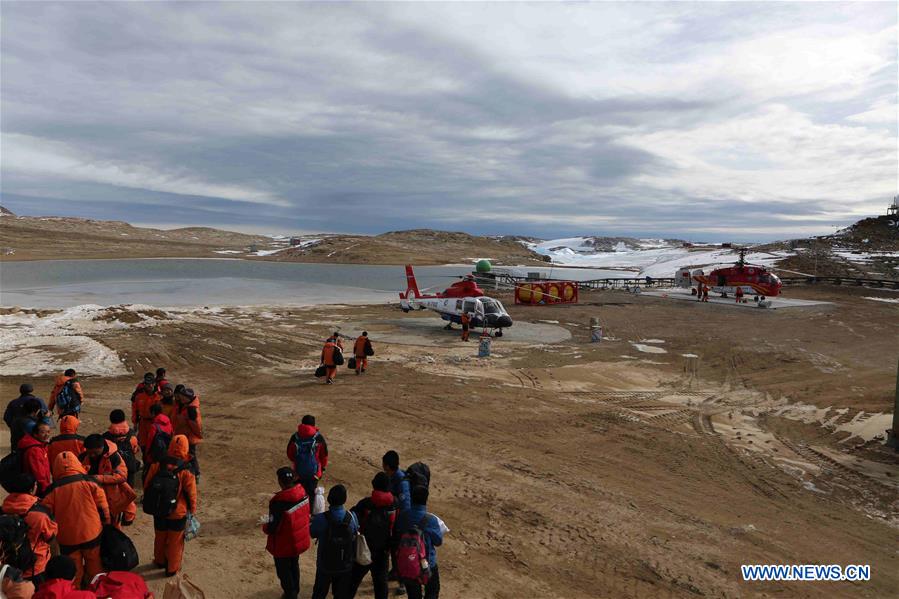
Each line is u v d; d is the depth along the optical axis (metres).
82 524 5.50
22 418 8.49
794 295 54.09
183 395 9.38
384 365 21.33
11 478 5.04
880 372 21.88
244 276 82.75
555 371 21.11
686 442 13.36
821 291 57.28
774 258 88.31
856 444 13.41
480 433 13.52
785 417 15.68
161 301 44.22
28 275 75.88
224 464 11.05
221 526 8.33
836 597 7.11
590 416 15.34
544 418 14.98
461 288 31.09
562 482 10.65
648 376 20.92
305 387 17.69
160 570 6.83
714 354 25.30
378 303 45.09
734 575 7.54
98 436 6.48
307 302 45.53
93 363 19.56
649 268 123.75
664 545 8.32
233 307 40.16
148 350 22.05
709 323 35.50
